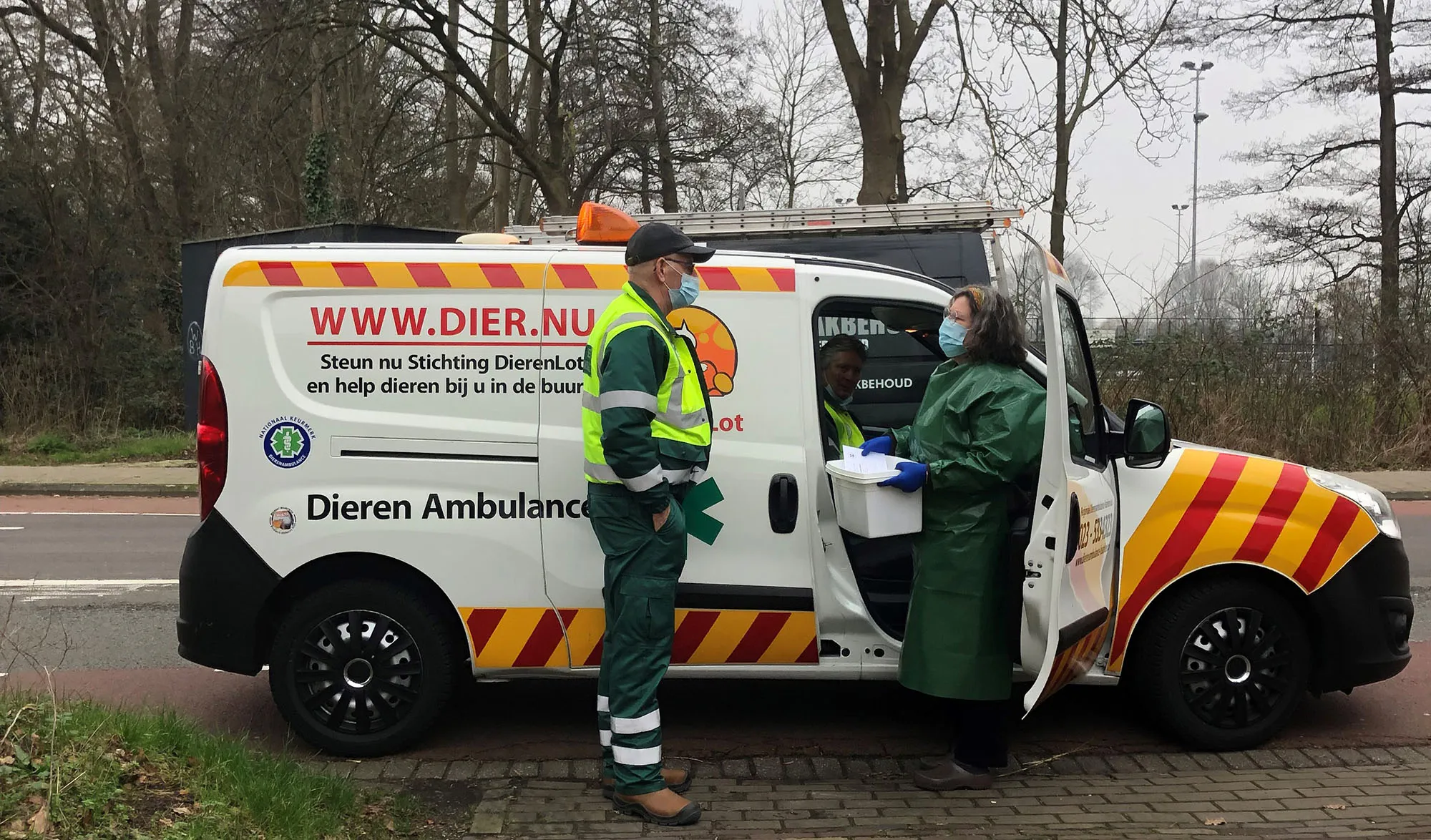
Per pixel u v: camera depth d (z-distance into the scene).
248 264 4.16
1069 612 3.73
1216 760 4.35
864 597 4.25
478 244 4.36
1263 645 4.37
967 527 3.81
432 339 4.15
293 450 4.14
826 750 4.49
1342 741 4.55
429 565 4.16
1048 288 3.60
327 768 4.16
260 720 4.87
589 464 3.70
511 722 4.80
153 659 5.84
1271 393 15.14
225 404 4.14
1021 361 3.86
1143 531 4.30
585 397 3.72
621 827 3.69
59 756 3.30
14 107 20.38
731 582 4.18
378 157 19.88
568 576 4.16
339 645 4.25
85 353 19.41
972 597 3.82
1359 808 3.86
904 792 4.04
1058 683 3.79
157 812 3.21
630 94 20.05
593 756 4.41
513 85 24.14
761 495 4.16
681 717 4.89
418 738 4.30
